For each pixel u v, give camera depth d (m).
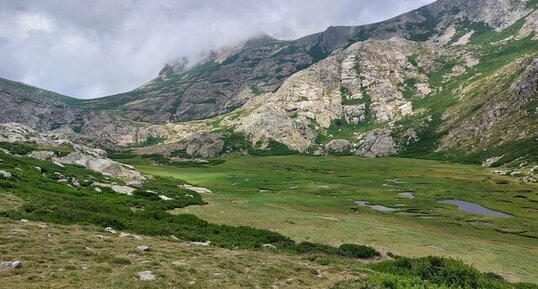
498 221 85.00
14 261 19.66
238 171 196.12
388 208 98.50
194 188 98.75
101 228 32.56
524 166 191.62
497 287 25.58
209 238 38.44
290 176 174.25
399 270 28.73
